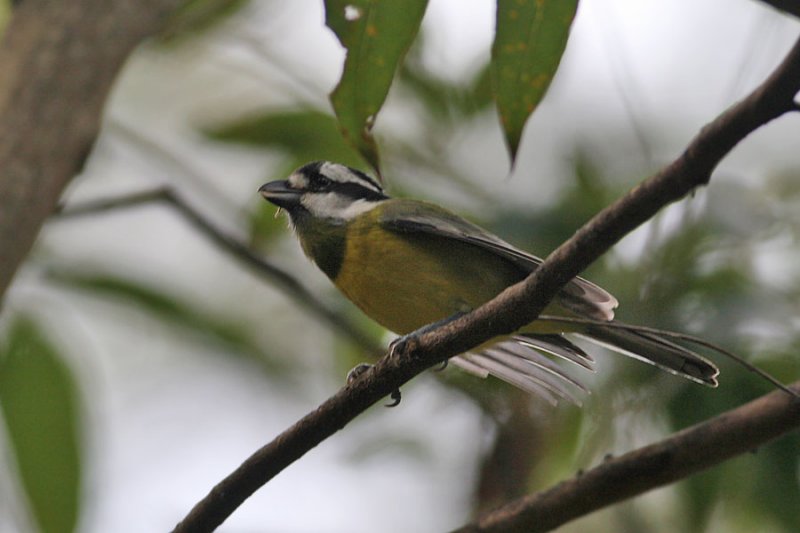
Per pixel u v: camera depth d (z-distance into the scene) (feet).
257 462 22.57
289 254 41.73
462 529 24.13
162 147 46.24
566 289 28.37
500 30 21.38
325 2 21.52
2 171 24.06
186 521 22.98
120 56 25.50
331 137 38.47
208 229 36.86
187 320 40.78
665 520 35.32
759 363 29.68
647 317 30.96
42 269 37.60
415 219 30.42
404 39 21.74
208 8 40.19
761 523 33.19
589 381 32.50
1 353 33.94
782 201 34.27
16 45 24.90
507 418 34.53
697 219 32.09
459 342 21.06
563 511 23.93
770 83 15.60
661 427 31.42
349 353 43.09
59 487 33.30
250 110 40.45
